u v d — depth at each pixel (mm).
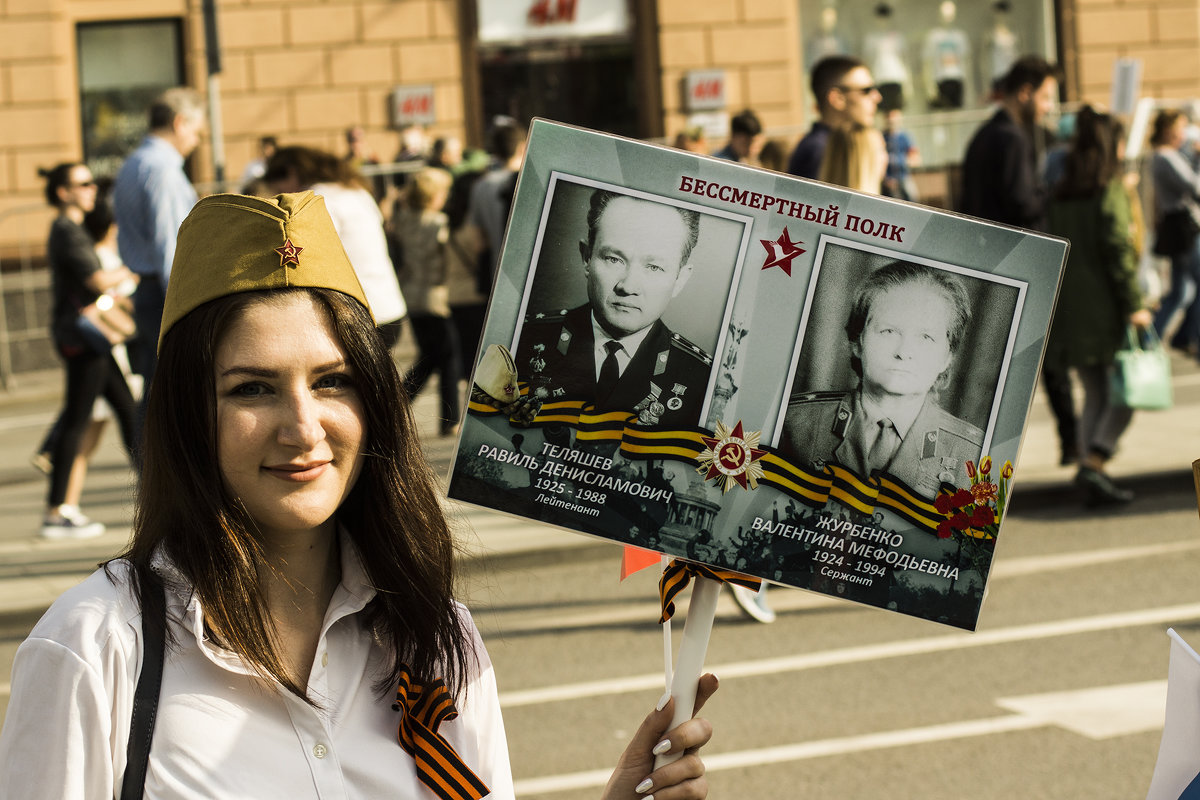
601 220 1774
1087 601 6082
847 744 4574
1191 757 1656
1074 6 17906
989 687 5059
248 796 1619
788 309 1784
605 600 6547
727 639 5863
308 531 1761
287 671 1725
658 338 1777
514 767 4504
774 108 17500
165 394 1683
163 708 1613
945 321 1785
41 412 13609
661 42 17250
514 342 1771
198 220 1711
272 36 16812
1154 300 13430
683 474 1780
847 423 1786
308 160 7445
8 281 14727
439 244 9875
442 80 17125
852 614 6141
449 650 1812
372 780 1712
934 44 17875
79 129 16938
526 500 1774
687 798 1776
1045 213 7887
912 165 14617
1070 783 4176
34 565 7230
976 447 1789
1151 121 15648
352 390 1743
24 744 1562
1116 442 7750
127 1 16812
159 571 1656
